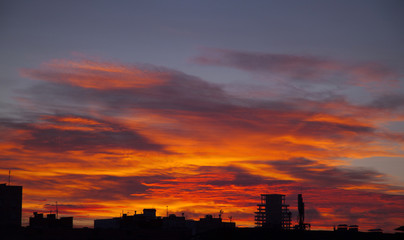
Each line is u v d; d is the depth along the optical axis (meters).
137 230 76.00
